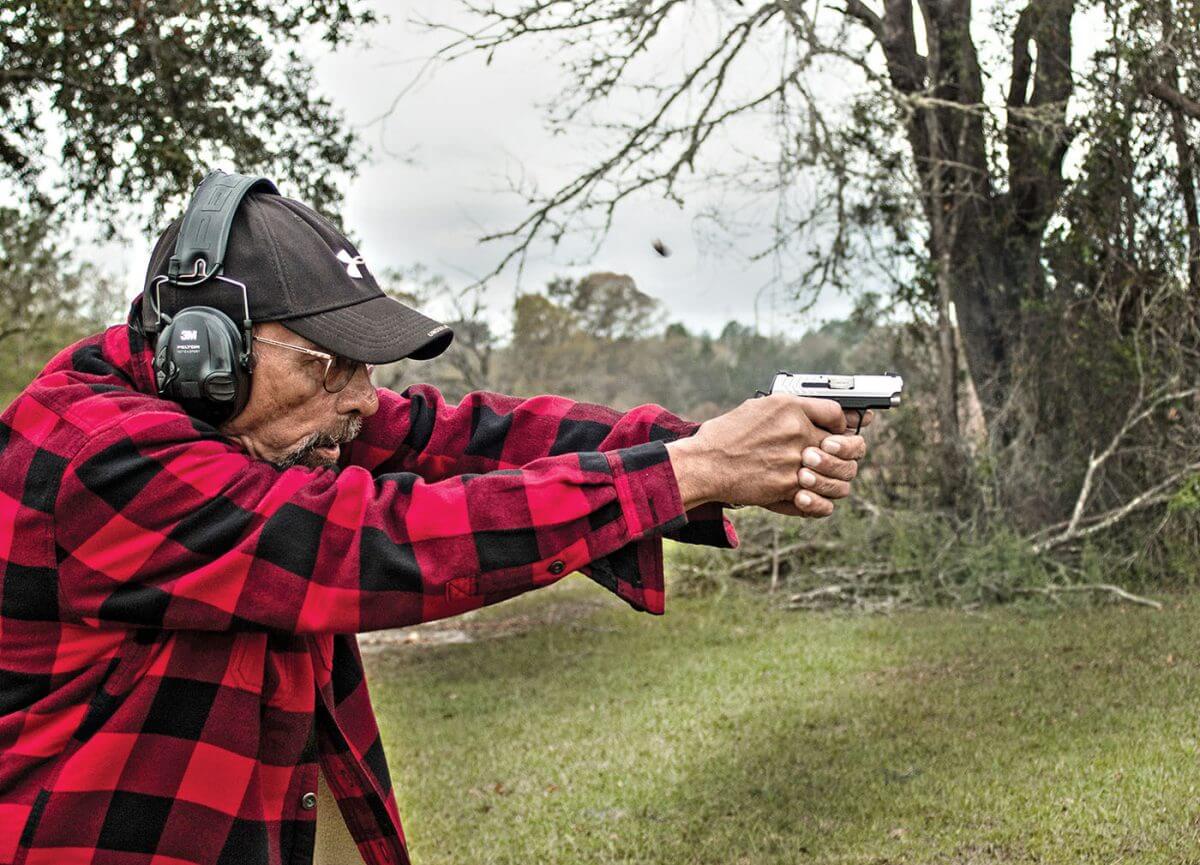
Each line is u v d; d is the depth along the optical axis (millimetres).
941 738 4773
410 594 1418
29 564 1410
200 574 1393
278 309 1498
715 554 9828
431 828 4406
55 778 1434
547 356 30219
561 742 5551
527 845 4086
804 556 9453
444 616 1445
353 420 1625
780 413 1475
